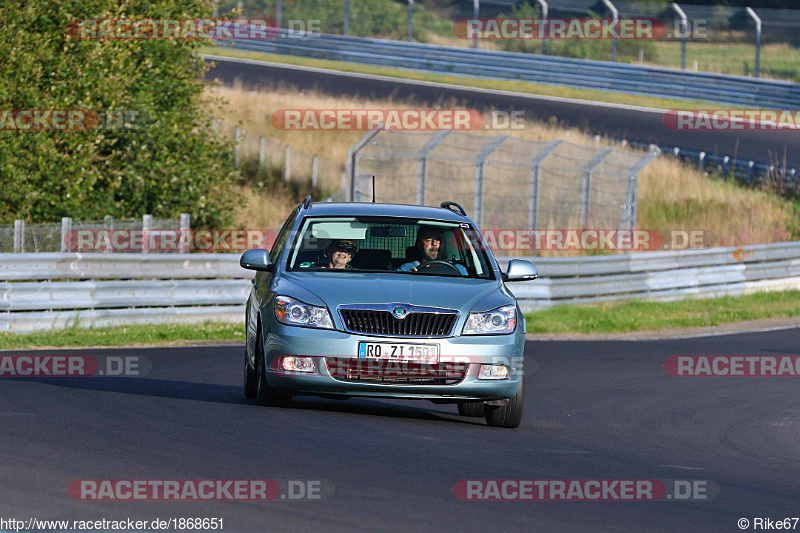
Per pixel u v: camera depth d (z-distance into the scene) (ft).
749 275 321.32
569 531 67.31
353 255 115.55
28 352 164.86
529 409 132.98
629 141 426.10
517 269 118.42
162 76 283.18
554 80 517.14
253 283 125.29
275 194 372.38
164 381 138.62
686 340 226.17
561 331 242.58
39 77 261.03
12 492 68.54
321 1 575.38
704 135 463.42
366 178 353.31
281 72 510.58
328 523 65.16
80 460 79.36
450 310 106.22
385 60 534.37
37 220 257.96
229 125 409.90
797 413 140.56
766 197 413.80
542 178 379.96
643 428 122.21
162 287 216.54
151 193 280.72
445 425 111.86
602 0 534.78
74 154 258.98
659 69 509.35
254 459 83.25
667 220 388.16
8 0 262.67
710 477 92.27
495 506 72.90
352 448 90.94
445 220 121.08
